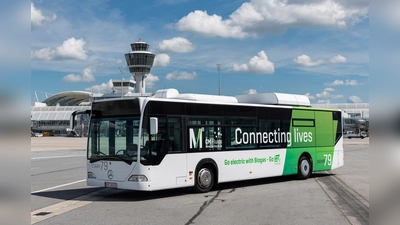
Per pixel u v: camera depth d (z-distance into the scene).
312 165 17.27
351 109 121.94
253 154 14.72
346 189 14.12
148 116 11.73
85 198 12.48
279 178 17.69
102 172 12.16
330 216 9.42
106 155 12.12
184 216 9.48
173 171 12.15
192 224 8.61
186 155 12.56
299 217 9.32
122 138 11.90
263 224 8.59
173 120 12.34
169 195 12.91
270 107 15.63
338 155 18.55
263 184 15.68
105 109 12.41
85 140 89.94
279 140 15.85
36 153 41.94
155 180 11.63
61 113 144.50
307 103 17.73
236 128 14.24
